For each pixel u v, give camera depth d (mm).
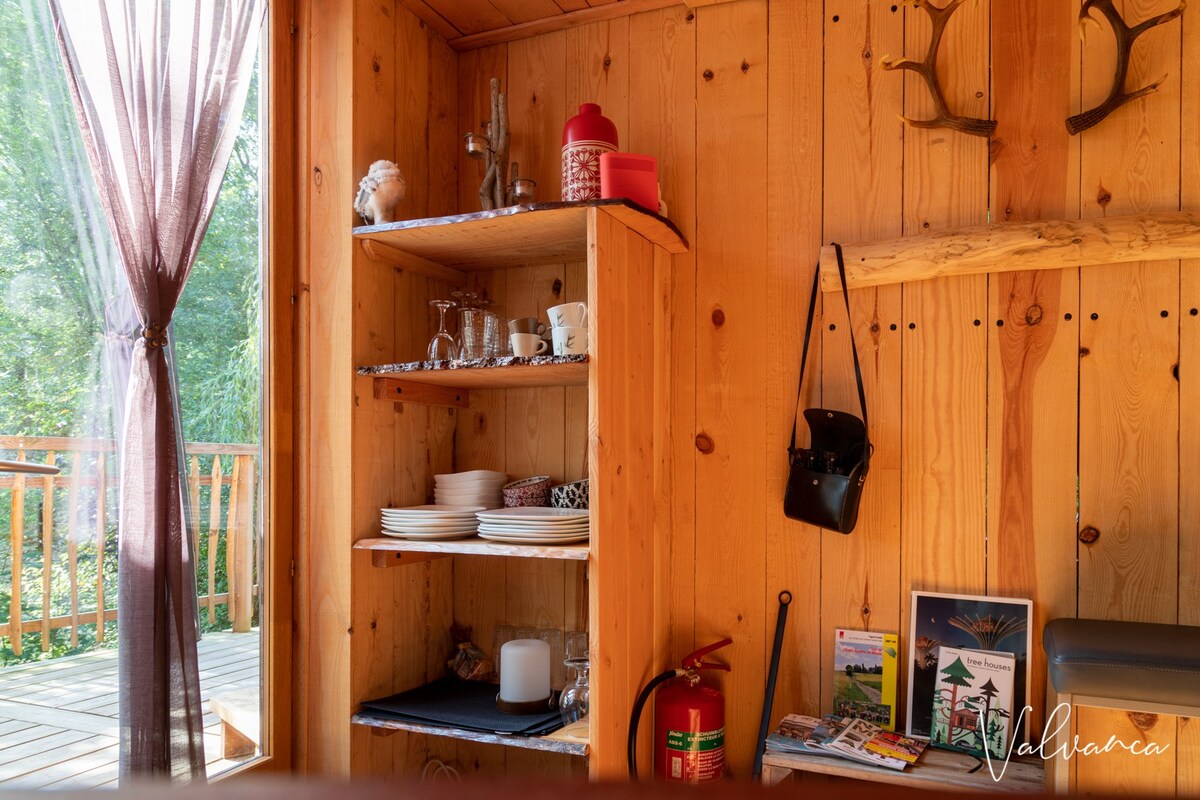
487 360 2332
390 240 2496
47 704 1771
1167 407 2172
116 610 1920
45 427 1792
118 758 1915
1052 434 2266
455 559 2889
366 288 2516
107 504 1905
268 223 2447
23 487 1748
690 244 2650
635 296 2434
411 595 2682
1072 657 1832
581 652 2445
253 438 2379
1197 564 2129
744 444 2566
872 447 2428
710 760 2406
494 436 2859
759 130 2592
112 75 1932
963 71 2383
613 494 2271
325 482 2475
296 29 2537
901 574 2391
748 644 2533
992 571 2303
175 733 2004
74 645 1830
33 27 1797
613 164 2305
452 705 2465
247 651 2344
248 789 208
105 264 1919
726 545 2572
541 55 2854
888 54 2475
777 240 2561
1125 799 212
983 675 2236
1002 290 2326
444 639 2832
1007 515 2295
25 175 1775
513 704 2381
